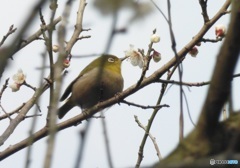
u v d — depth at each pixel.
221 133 5.61
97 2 4.36
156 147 9.62
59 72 5.45
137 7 4.66
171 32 6.21
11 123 10.17
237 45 5.22
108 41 4.56
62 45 5.60
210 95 5.48
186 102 6.28
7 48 4.76
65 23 5.70
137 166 9.67
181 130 5.93
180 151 5.75
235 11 5.20
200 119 5.66
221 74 5.36
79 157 4.45
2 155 10.34
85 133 4.52
